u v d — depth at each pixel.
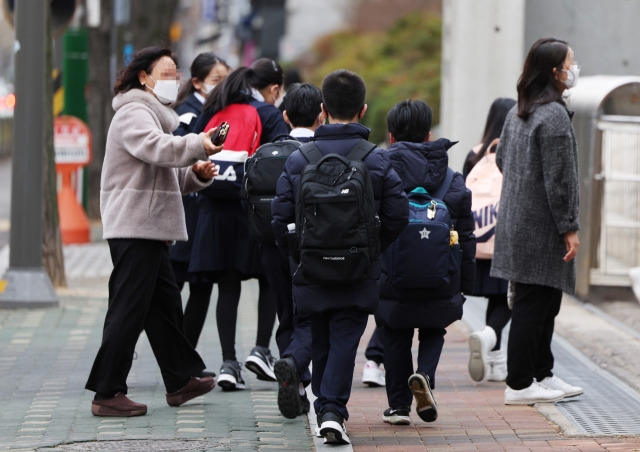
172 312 15.13
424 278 13.62
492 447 13.23
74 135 37.69
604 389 16.52
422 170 14.16
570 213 14.52
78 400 15.79
